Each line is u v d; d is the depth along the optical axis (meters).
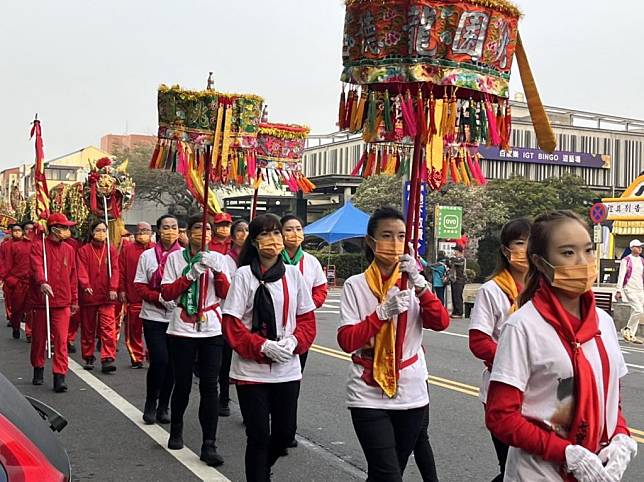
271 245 5.21
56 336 9.50
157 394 7.90
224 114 7.61
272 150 12.14
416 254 4.72
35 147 12.82
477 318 4.71
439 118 4.57
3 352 12.96
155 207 53.25
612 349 2.86
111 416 8.16
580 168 67.38
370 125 4.81
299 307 5.34
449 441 7.26
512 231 4.71
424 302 4.41
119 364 11.66
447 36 4.50
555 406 2.76
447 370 11.33
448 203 40.66
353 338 4.30
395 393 4.31
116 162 48.81
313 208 51.56
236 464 6.48
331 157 65.38
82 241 14.60
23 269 14.39
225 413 8.31
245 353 5.07
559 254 2.79
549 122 4.19
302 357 7.83
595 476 2.62
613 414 2.85
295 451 6.96
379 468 4.25
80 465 6.39
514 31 4.68
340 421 8.05
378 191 42.56
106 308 10.91
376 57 4.62
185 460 6.56
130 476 6.11
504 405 2.77
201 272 6.46
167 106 7.70
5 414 2.71
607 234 35.53
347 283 4.51
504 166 62.88
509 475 2.90
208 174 7.48
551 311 2.80
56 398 9.07
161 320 7.80
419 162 4.64
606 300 17.95
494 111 4.77
